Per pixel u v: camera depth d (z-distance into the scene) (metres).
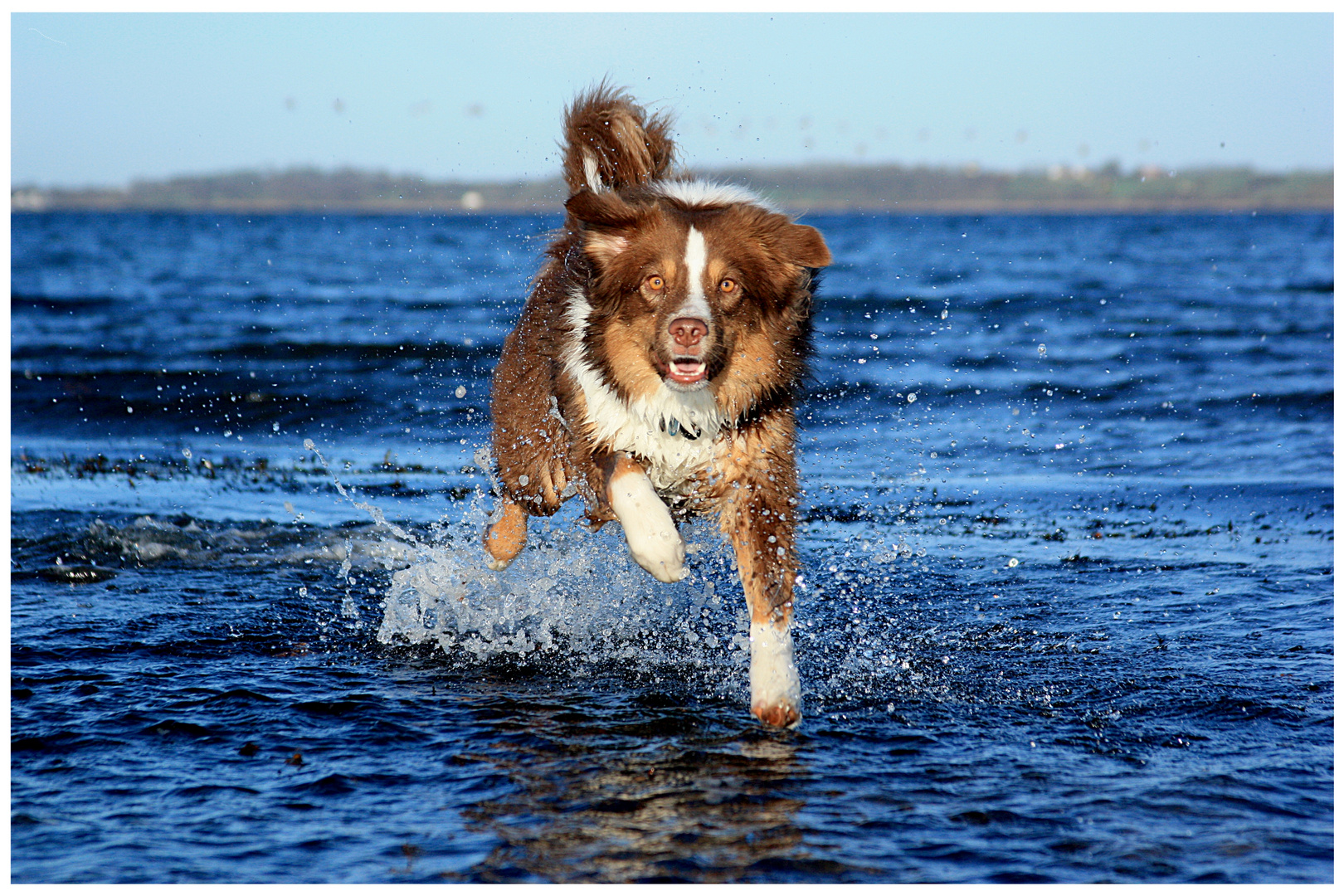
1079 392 11.76
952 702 4.51
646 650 5.22
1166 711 4.37
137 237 44.06
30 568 6.32
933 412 11.12
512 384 5.70
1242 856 3.22
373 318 17.88
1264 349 14.09
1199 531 7.40
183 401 11.41
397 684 4.68
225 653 5.04
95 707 4.30
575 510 6.74
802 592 6.11
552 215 6.01
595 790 3.64
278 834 3.33
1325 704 4.41
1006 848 3.27
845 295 19.97
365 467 9.18
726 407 4.74
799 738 4.13
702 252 4.61
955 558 6.82
